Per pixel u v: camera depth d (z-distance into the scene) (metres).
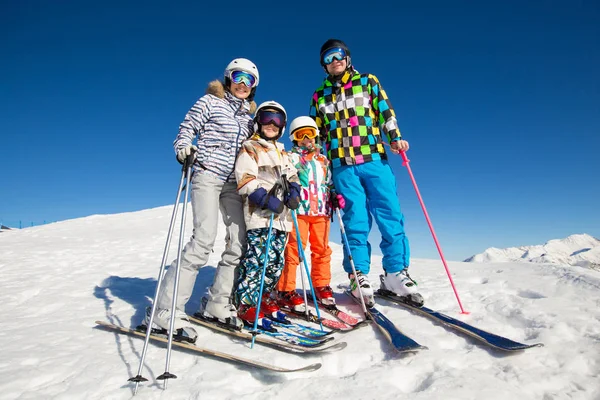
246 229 2.65
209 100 2.69
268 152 2.73
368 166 3.25
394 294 3.27
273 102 2.79
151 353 2.28
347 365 2.19
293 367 2.11
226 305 2.57
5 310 3.46
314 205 3.13
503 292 3.48
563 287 3.35
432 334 2.57
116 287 4.29
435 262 5.58
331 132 3.38
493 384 1.83
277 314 2.83
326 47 3.28
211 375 1.97
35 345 2.45
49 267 5.79
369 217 3.38
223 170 2.58
